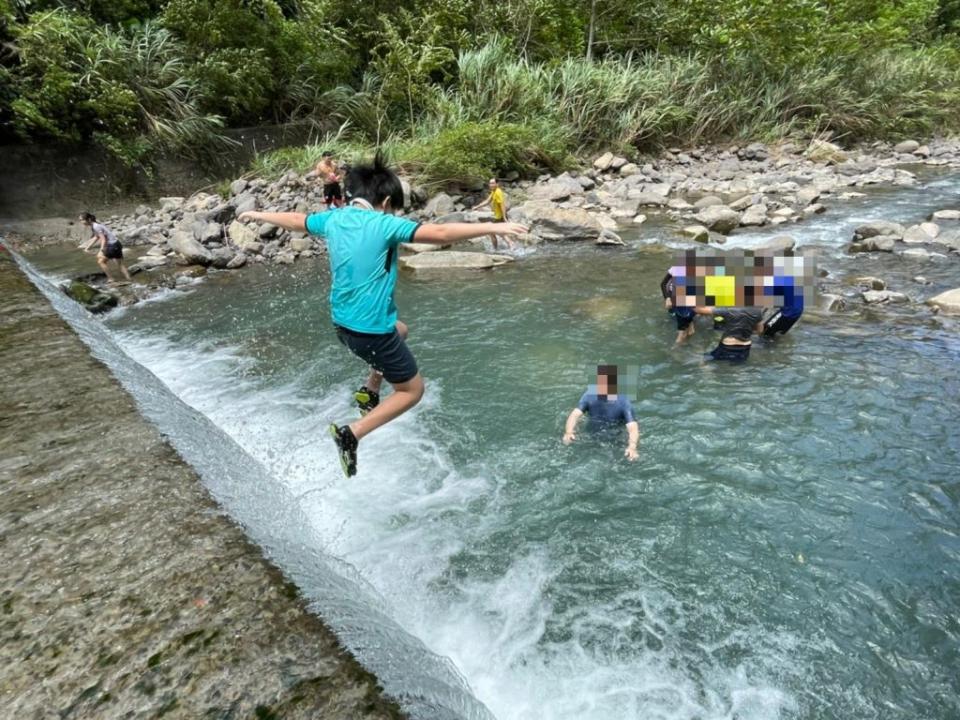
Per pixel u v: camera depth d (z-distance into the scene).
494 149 14.53
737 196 13.51
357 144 15.53
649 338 6.35
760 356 5.79
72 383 3.66
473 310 7.41
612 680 2.75
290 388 5.86
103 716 1.57
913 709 2.56
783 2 17.11
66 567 2.12
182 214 12.80
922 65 19.94
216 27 15.17
